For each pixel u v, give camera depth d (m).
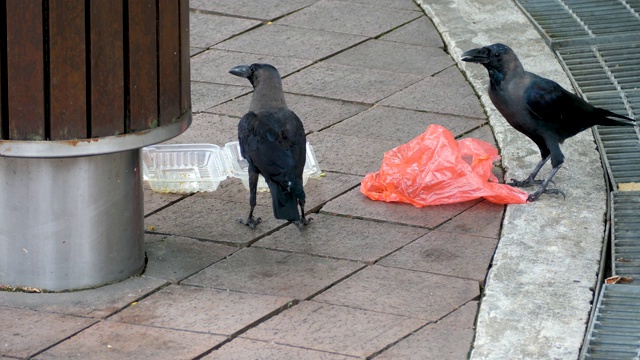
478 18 14.24
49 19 7.02
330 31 14.05
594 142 10.86
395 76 12.65
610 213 9.46
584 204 9.52
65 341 7.25
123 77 7.37
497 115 11.43
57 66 7.13
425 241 8.93
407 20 14.48
